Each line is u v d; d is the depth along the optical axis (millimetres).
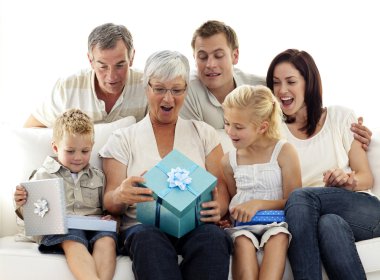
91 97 2627
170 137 2422
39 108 2662
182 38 2992
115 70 2498
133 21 2975
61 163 2320
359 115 3061
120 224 2346
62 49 2910
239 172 2377
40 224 2135
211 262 2020
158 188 2117
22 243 2301
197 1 2990
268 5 3020
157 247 2012
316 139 2561
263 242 2129
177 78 2309
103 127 2537
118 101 2627
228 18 3020
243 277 2074
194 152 2404
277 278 2057
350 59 3043
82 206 2314
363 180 2461
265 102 2334
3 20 2836
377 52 3029
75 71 2789
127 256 2170
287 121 2615
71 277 2051
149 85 2344
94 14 2932
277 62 2586
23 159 2447
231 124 2346
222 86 2672
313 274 2061
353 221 2248
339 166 2525
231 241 2107
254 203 2260
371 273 2150
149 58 2363
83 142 2273
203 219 2168
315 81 2557
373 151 2547
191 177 2158
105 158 2391
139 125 2426
